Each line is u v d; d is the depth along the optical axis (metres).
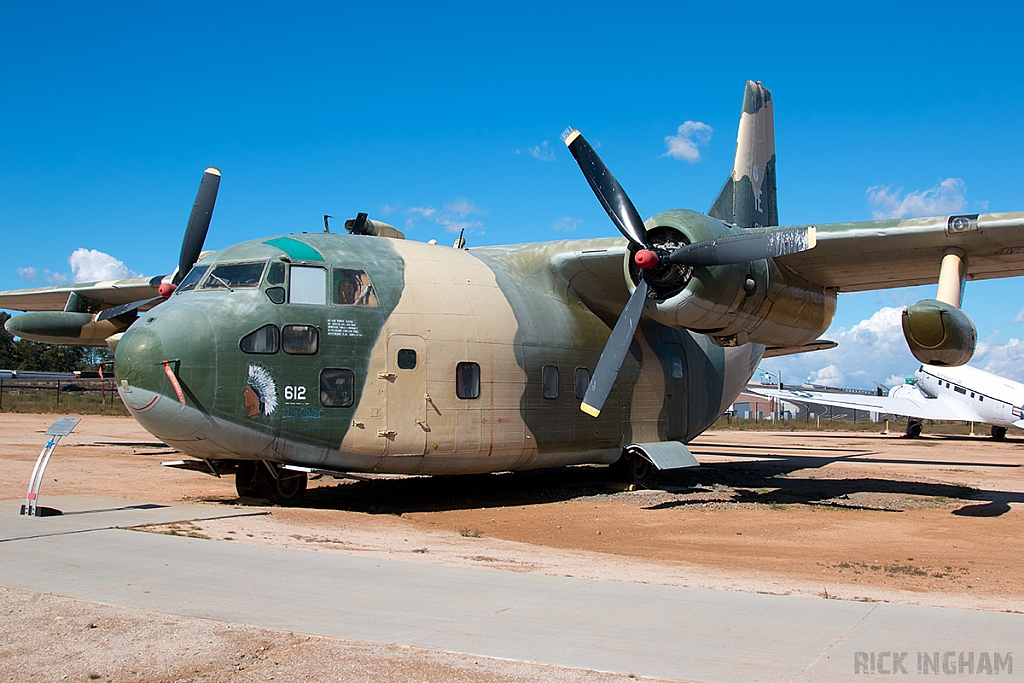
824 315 13.79
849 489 14.35
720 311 11.81
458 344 11.38
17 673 4.24
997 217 10.68
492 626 5.10
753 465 19.59
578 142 12.48
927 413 35.03
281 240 11.08
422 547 8.07
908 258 12.20
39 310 21.80
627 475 14.11
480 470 11.90
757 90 16.70
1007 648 4.80
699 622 5.27
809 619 5.38
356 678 4.20
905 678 4.28
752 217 16.52
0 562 6.45
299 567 6.60
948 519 11.08
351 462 10.80
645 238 11.91
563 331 12.90
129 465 16.12
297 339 10.41
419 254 11.91
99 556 6.73
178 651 4.57
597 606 5.63
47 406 40.25
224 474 11.59
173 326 10.09
